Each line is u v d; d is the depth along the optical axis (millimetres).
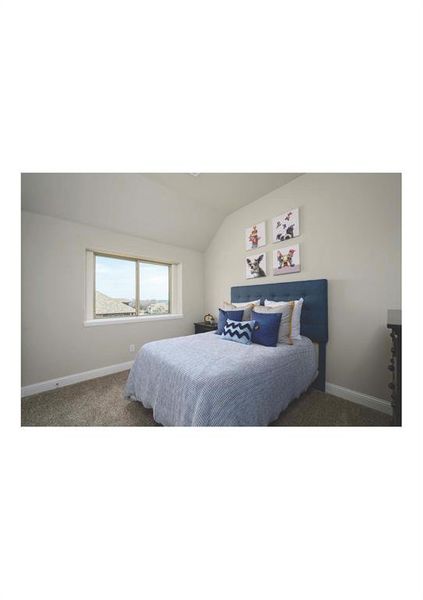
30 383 2070
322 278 2023
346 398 1838
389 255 1654
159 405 1295
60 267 2260
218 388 1006
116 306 2893
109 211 2420
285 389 1457
